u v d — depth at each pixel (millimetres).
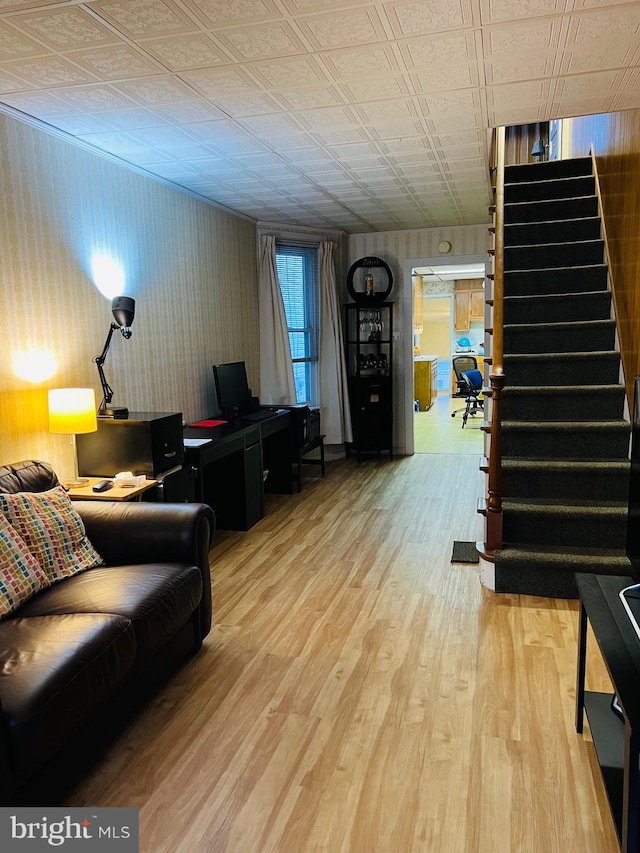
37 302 3031
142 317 3979
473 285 12430
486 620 2893
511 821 1699
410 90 2684
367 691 2340
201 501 3771
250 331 5762
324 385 6562
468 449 7195
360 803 1774
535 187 4844
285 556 3838
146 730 2127
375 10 1984
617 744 1740
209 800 1799
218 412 5047
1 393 2807
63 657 1779
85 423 2895
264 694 2338
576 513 3164
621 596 1797
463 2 1946
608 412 3619
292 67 2430
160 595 2285
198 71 2453
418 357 10695
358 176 4277
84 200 3391
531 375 3826
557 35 2184
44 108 2822
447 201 5195
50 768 1733
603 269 4172
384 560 3732
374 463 6574
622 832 1419
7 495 2387
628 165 3523
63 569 2402
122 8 1954
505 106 2908
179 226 4473
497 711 2195
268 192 4680
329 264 6445
